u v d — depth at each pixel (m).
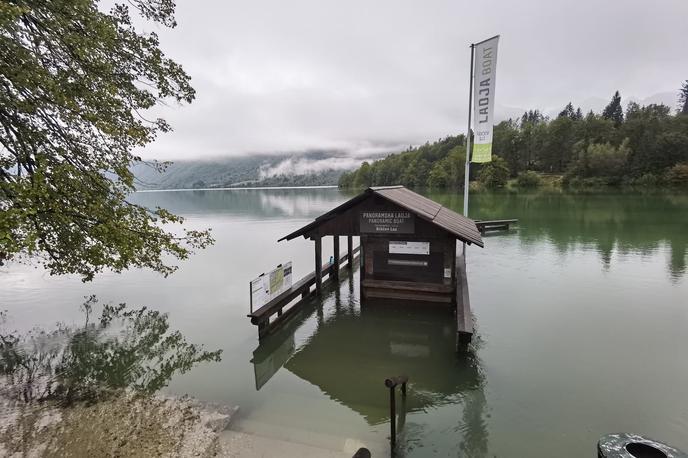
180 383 9.28
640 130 99.44
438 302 13.94
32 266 21.88
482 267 19.81
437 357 10.44
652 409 7.71
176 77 10.48
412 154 155.50
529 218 40.09
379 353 10.86
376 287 14.43
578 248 23.94
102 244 8.64
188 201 100.19
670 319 12.35
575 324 12.14
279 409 8.00
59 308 14.94
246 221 46.16
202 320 13.55
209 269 21.20
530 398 8.22
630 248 23.34
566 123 111.12
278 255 24.81
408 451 6.59
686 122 98.50
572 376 9.05
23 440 6.90
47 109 7.91
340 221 14.60
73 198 7.67
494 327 12.09
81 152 8.61
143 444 6.74
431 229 13.50
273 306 12.09
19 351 11.28
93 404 8.26
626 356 9.97
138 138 9.05
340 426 7.34
